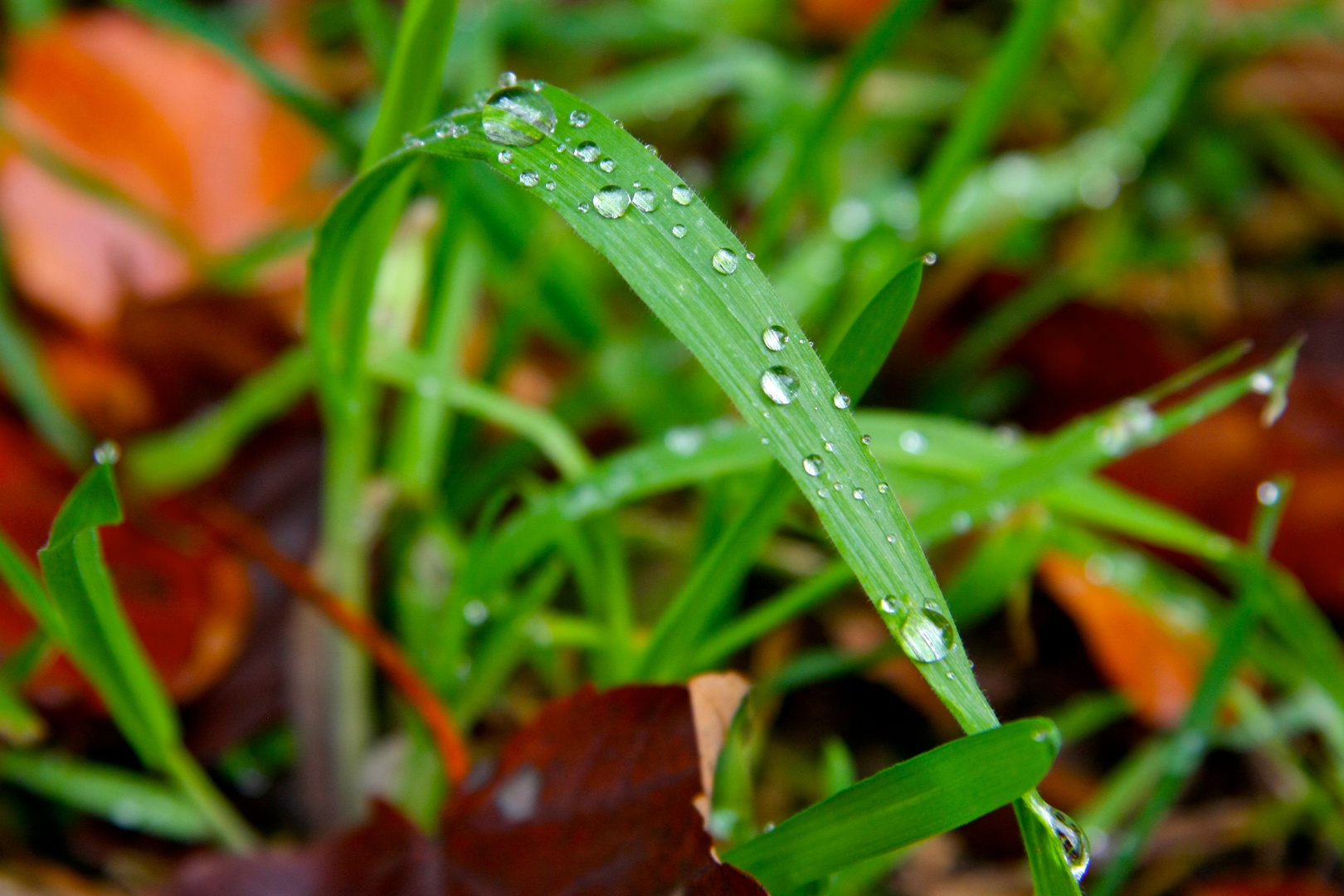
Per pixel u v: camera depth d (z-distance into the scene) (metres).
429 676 0.34
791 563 0.40
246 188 0.47
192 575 0.36
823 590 0.33
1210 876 0.36
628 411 0.40
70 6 0.55
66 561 0.30
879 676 0.37
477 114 0.30
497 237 0.37
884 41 0.37
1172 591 0.37
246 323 0.41
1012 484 0.33
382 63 0.37
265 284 0.41
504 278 0.38
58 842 0.35
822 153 0.47
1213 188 0.55
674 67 0.48
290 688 0.36
